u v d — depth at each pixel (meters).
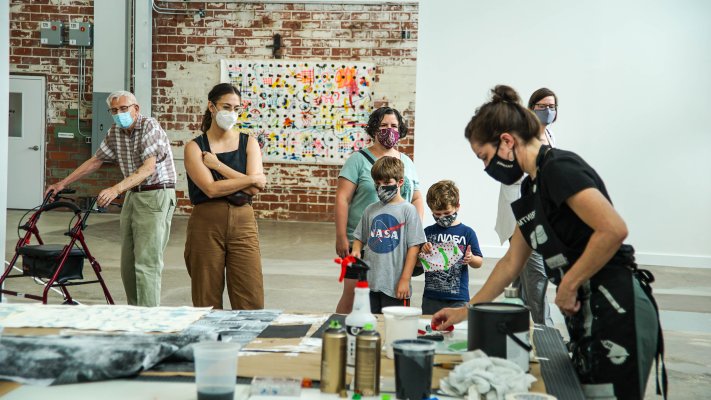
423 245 3.43
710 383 3.75
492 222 7.78
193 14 10.73
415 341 1.64
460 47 7.75
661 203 7.68
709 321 5.17
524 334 1.75
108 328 2.10
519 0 7.67
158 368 1.78
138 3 10.49
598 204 1.72
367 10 10.57
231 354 1.52
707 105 7.56
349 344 1.77
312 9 10.62
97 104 10.77
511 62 7.72
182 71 10.82
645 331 1.81
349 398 1.60
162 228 4.23
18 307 2.38
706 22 7.49
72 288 5.78
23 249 4.35
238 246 3.67
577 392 1.67
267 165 10.80
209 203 3.66
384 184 3.35
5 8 4.21
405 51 10.58
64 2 10.84
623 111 7.66
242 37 10.73
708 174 7.60
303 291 5.91
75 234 4.34
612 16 7.58
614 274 1.84
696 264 7.63
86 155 11.08
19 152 11.06
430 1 7.74
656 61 7.59
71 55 10.93
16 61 10.97
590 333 1.85
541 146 1.87
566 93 7.70
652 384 3.71
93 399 1.55
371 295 3.39
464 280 3.55
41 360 1.71
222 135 3.75
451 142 7.81
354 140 10.70
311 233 9.53
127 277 4.32
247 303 3.70
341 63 10.60
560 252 1.85
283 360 1.83
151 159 4.14
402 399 1.58
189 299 5.50
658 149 7.65
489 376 1.59
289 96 10.69
